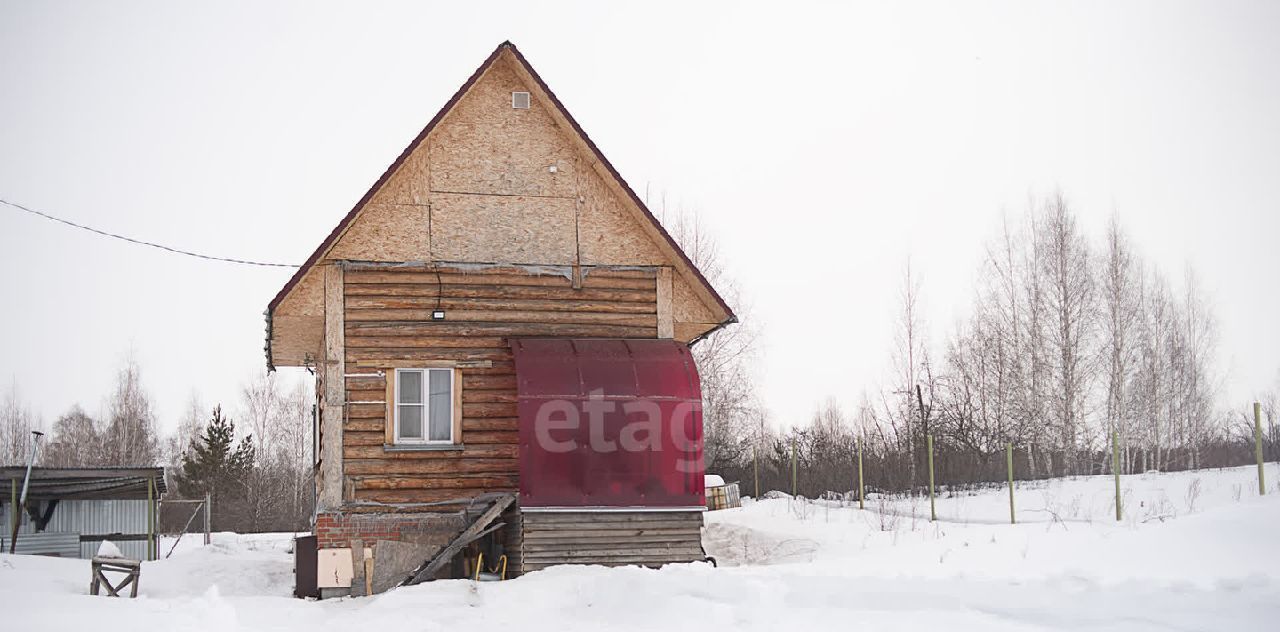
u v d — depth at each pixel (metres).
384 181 20.80
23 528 33.69
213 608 15.39
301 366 24.73
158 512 36.03
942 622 12.47
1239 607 11.57
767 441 60.06
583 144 21.45
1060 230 43.72
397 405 20.42
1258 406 21.95
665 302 21.73
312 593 19.75
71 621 13.98
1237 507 16.66
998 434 42.19
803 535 25.58
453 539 19.97
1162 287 47.28
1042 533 19.77
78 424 80.25
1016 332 43.69
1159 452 42.25
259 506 63.09
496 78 21.66
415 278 20.81
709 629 13.10
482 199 21.28
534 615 14.88
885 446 41.41
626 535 19.77
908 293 48.03
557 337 21.17
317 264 20.52
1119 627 11.52
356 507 19.86
